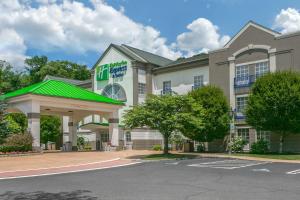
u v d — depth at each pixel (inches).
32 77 2657.5
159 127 1112.2
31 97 1121.4
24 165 839.7
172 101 1096.8
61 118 1867.6
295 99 1088.8
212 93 1304.1
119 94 1685.5
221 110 1284.4
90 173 684.1
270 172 659.4
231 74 1374.3
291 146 1198.9
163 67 1643.7
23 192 467.5
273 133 1242.0
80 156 1071.6
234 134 1327.5
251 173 644.7
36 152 1106.1
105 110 1366.9
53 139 1862.7
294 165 799.7
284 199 401.1
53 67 2733.8
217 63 1422.2
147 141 1615.4
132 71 1642.5
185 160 962.1
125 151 1337.4
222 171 681.0
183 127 1104.2
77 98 1250.6
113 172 692.1
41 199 417.1
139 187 492.4
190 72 1560.0
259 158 983.0
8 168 783.7
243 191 452.4
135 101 1615.4
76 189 484.1
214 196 419.5
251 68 1322.6
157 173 658.2
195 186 495.2
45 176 648.4
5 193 462.6
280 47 1245.7
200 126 1141.1
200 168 740.0
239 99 1344.7
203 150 1362.0
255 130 1282.0
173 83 1617.9
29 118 1130.0
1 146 1052.5
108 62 1749.5
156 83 1680.6
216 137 1286.9
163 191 456.8
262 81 1162.6
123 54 1684.3
